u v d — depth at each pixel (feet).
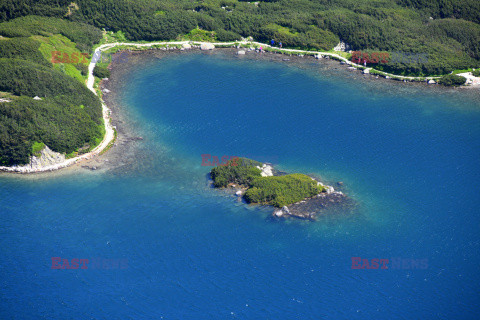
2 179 485.97
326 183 489.26
